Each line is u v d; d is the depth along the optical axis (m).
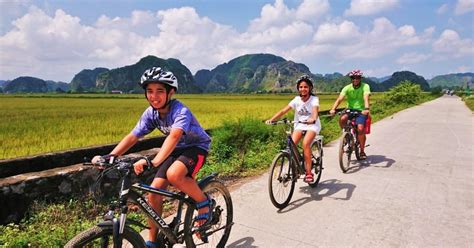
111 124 14.28
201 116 18.25
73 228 4.20
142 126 3.17
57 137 10.34
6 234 3.94
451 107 31.73
